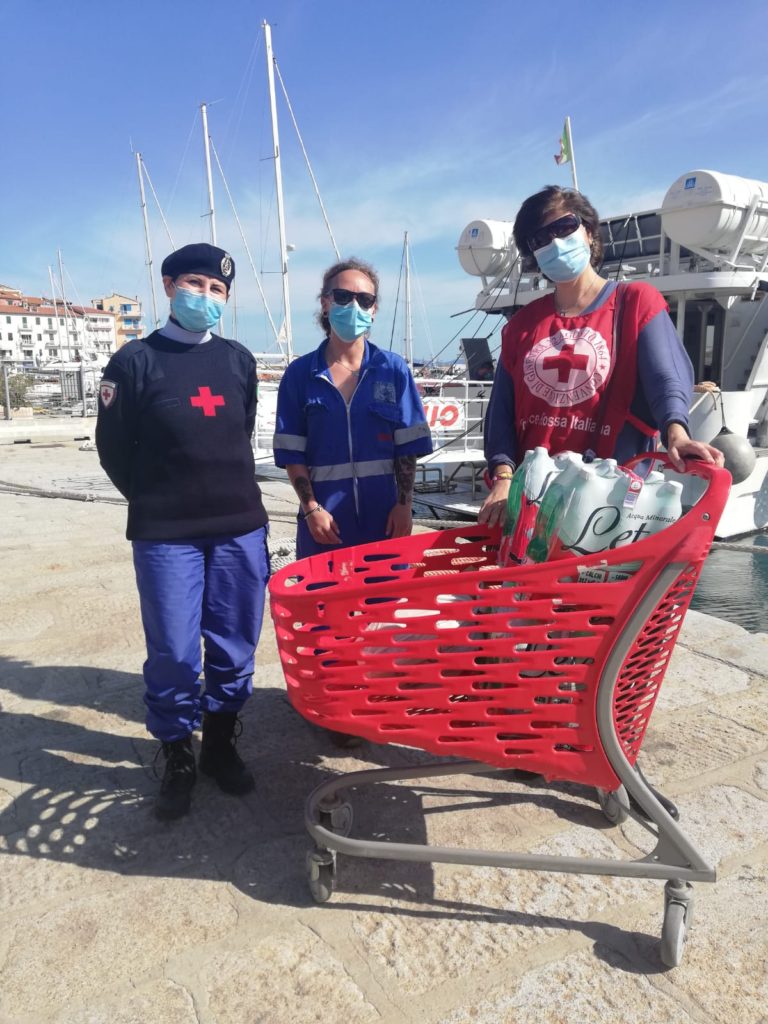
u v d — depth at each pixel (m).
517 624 2.02
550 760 1.92
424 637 2.11
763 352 11.56
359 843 2.03
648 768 2.89
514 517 2.23
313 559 2.48
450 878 2.27
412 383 3.11
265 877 2.29
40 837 2.51
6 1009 1.81
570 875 2.28
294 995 1.84
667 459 2.08
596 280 2.43
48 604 5.11
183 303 2.57
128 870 2.33
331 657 1.97
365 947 1.99
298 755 3.05
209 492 2.62
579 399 2.36
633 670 1.89
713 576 9.49
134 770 2.96
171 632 2.58
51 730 3.28
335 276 2.89
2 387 31.30
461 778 2.85
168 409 2.58
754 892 2.20
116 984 1.88
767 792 2.73
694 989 1.84
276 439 3.09
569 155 13.34
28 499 9.79
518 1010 1.79
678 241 11.15
